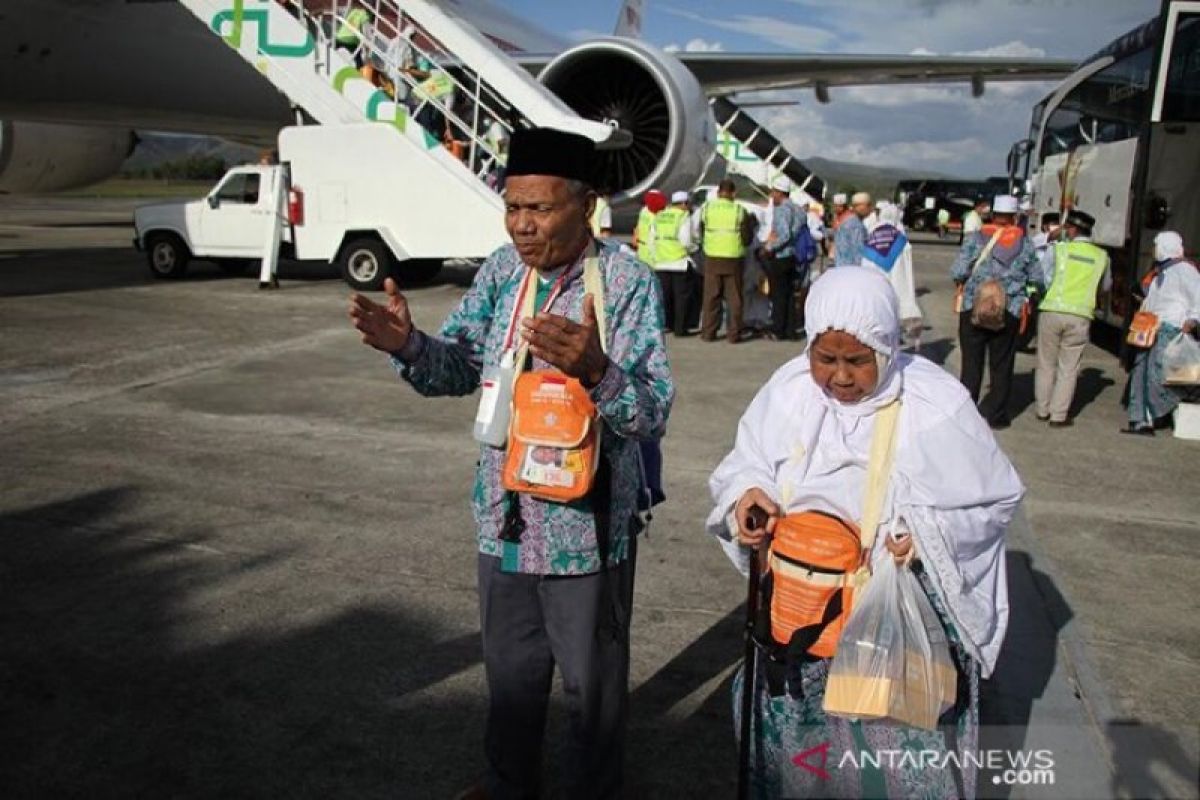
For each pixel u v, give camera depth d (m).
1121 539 4.72
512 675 2.35
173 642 3.40
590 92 14.41
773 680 2.09
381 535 4.45
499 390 2.21
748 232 9.96
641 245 10.72
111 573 3.96
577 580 2.25
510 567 2.24
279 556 4.19
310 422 6.39
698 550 4.42
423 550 4.29
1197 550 4.59
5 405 6.57
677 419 6.79
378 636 3.49
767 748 2.13
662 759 2.82
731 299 10.12
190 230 12.75
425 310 11.05
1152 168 9.19
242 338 9.15
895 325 1.94
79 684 3.12
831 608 1.97
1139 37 10.00
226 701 3.04
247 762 2.74
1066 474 5.85
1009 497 2.00
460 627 3.57
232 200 12.74
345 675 3.21
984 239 6.92
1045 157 14.98
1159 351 6.63
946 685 1.89
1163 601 4.00
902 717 1.82
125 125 17.27
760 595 2.17
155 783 2.63
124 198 43.41
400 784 2.66
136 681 3.14
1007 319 6.84
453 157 12.11
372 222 12.22
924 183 37.91
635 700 3.14
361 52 12.81
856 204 9.28
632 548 2.37
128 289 12.06
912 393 2.02
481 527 2.31
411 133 12.04
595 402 1.99
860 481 2.05
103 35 13.38
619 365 2.19
